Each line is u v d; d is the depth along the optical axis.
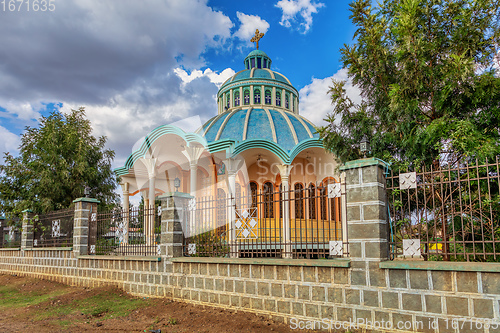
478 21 8.06
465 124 7.27
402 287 5.50
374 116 9.99
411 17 7.91
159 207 9.48
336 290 6.13
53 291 11.55
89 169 18.83
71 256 12.42
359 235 6.03
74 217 12.64
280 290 6.77
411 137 8.34
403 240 5.91
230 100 21.72
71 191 18.61
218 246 8.59
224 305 7.59
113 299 9.42
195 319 7.18
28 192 18.25
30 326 7.31
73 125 19.89
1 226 18.61
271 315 6.82
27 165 18.64
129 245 10.62
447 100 8.08
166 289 8.87
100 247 11.80
